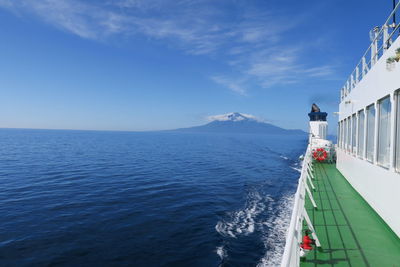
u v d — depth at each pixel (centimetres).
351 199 866
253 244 1422
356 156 966
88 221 1856
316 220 675
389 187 589
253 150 9106
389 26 658
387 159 616
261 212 1928
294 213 386
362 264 457
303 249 497
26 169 4347
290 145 12488
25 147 9519
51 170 4253
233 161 5600
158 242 1507
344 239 558
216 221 1795
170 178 3538
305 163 872
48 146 10206
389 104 603
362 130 884
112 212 2052
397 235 539
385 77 611
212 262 1280
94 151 8188
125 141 15600
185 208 2120
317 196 912
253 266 1224
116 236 1597
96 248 1447
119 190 2817
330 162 1794
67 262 1311
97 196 2556
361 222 655
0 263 1298
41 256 1367
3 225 1781
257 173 3903
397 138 553
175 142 15162
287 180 3297
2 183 3212
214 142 15525
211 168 4481
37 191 2780
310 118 2489
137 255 1370
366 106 810
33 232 1664
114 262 1309
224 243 1452
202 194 2597
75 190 2822
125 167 4622
